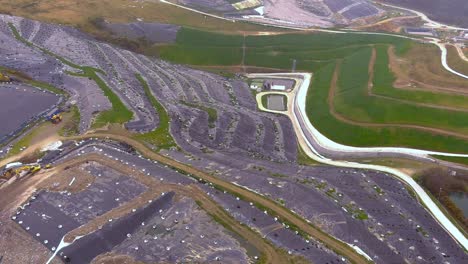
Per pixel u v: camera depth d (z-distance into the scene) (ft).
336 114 289.33
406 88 295.48
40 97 266.16
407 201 204.23
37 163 204.85
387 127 267.59
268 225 171.32
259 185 198.08
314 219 178.29
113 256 152.56
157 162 211.82
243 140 259.60
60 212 172.35
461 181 220.43
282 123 295.48
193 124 264.31
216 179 199.62
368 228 178.19
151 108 273.75
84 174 195.72
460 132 254.88
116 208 174.40
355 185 211.41
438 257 167.53
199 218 171.73
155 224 167.94
